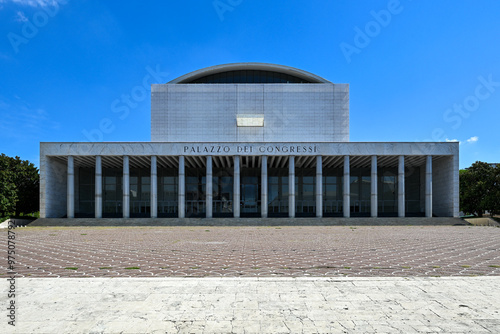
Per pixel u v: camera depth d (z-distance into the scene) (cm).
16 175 3869
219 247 1391
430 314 520
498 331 457
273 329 463
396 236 1914
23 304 567
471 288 660
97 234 2128
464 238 1783
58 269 907
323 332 453
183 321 491
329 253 1198
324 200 4353
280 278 738
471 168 3953
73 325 477
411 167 4444
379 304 565
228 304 565
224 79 4725
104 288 661
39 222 3197
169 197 4331
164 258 1097
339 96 4438
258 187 4359
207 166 3544
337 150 3575
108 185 4356
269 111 4419
